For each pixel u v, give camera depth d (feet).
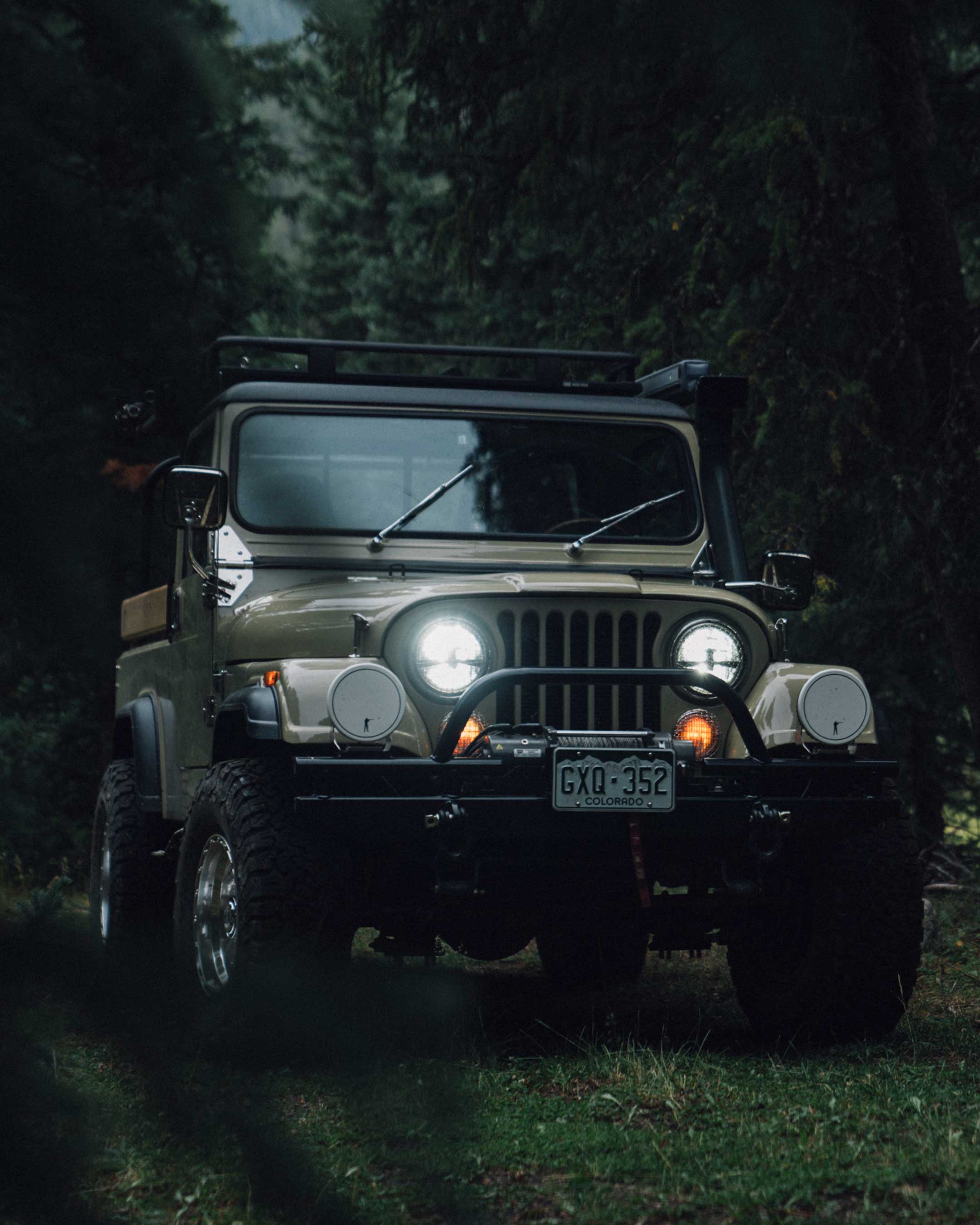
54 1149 3.82
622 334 33.58
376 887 15.28
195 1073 4.26
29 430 3.64
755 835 14.67
